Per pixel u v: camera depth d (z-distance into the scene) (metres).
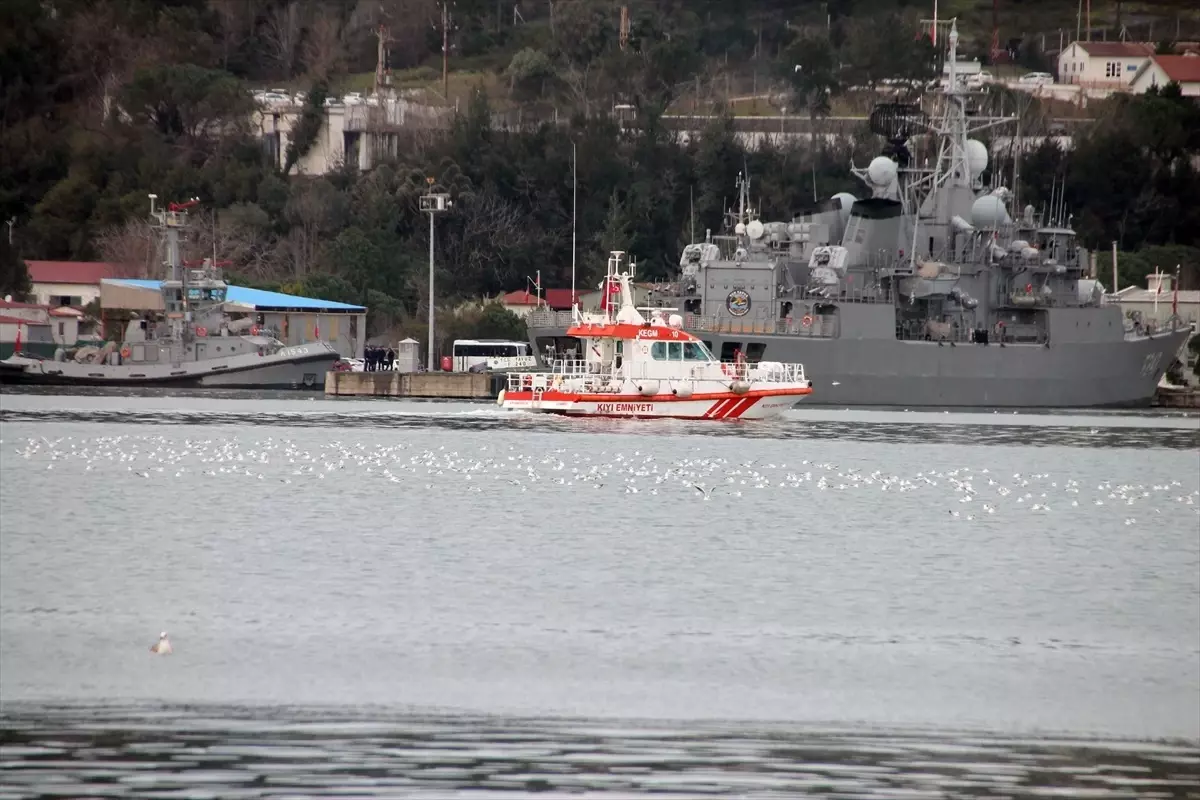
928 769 112.38
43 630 147.00
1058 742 119.44
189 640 143.62
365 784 106.19
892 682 135.38
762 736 118.81
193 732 116.44
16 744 113.19
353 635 146.62
